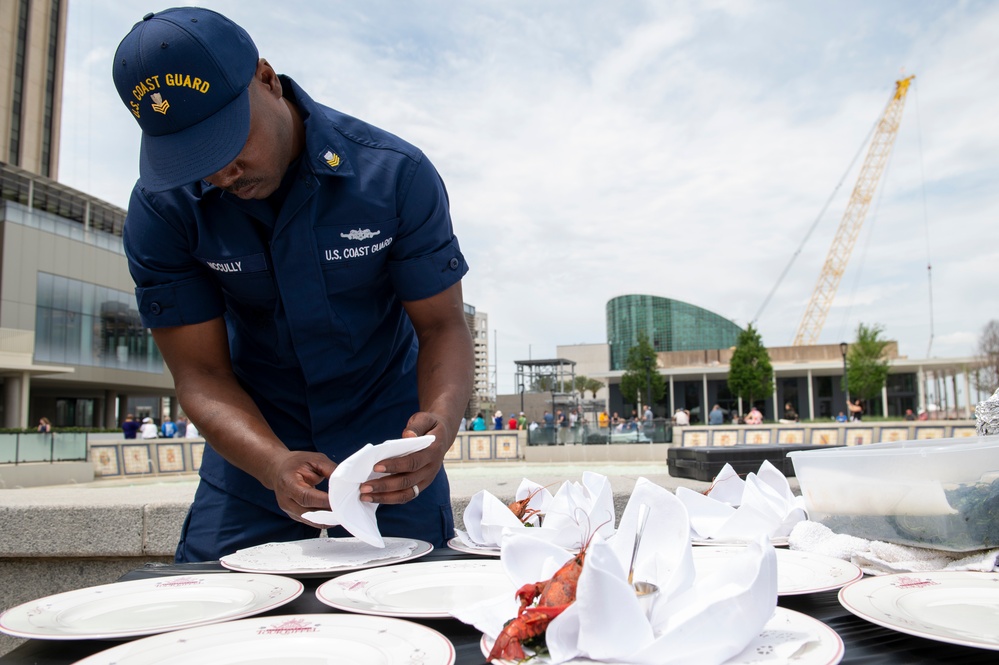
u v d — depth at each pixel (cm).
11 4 5772
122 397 4762
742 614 81
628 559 102
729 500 202
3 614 119
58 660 103
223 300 204
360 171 188
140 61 138
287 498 152
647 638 83
